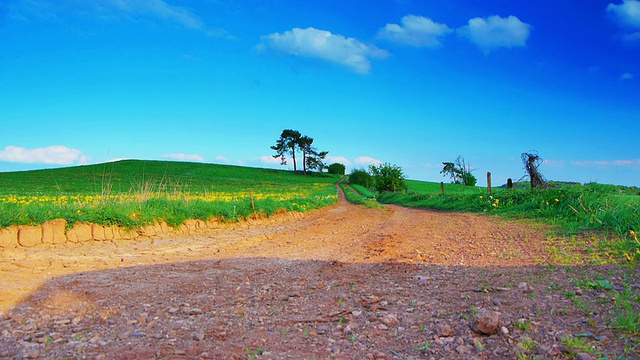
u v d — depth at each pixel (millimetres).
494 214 14945
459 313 3850
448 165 55562
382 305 4355
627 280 4547
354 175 87312
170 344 3453
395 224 13938
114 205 11273
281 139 114250
